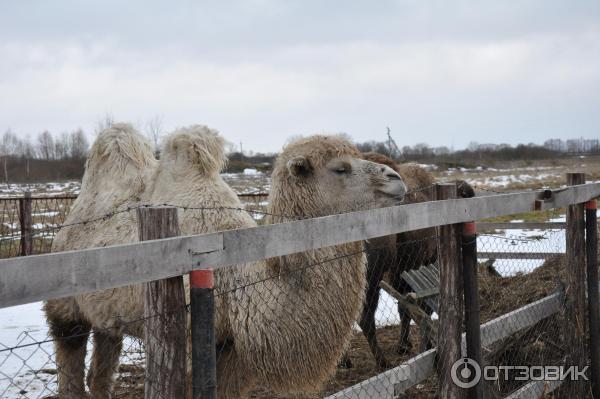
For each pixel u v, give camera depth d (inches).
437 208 142.6
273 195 177.3
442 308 153.5
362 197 173.3
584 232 218.4
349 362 249.6
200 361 91.1
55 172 1871.3
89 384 195.2
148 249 82.3
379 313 335.9
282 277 146.5
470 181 1369.3
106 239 184.9
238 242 96.1
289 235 105.1
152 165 211.6
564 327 214.4
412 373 147.1
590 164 2461.9
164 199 180.5
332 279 153.4
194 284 90.6
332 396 121.0
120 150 204.7
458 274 154.1
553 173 1820.9
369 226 123.5
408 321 271.0
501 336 180.7
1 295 66.9
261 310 145.5
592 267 220.8
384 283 232.8
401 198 173.2
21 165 1985.7
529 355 221.9
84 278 74.8
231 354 155.0
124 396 197.3
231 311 149.8
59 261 72.3
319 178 174.6
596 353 221.5
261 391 215.6
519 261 404.8
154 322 90.0
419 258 280.8
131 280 80.2
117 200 193.9
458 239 154.5
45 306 200.5
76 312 192.2
